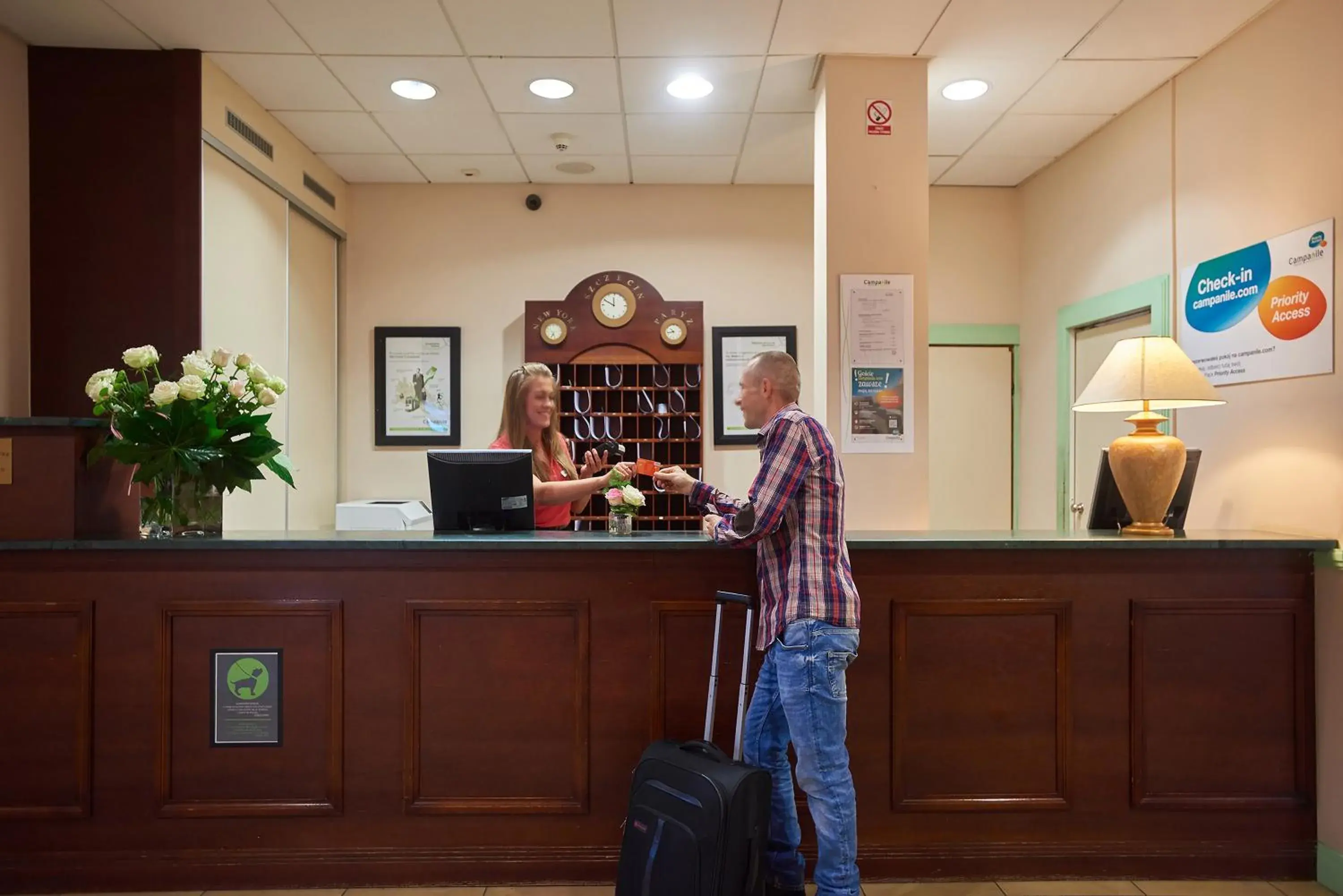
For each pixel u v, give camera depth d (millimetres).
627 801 2359
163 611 2332
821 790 1969
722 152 4188
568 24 2908
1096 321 3961
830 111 3135
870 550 2359
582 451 4375
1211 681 2430
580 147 4125
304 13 2852
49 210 3119
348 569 2352
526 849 2359
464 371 4707
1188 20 2857
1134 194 3609
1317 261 2586
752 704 2152
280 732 2348
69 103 3129
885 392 3119
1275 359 2760
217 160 3287
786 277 4734
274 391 2502
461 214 4719
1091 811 2410
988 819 2402
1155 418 2609
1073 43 3031
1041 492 4520
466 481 2473
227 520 3396
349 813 2354
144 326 3123
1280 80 2738
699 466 4418
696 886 1840
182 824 2344
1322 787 2426
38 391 3102
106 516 2439
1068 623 2400
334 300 4586
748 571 2352
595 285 4395
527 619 2365
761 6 2775
